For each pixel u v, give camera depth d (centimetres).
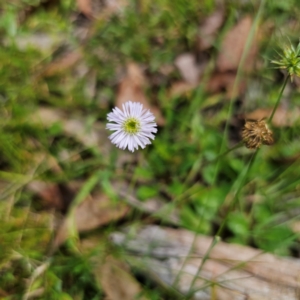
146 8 29
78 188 24
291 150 25
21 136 25
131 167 24
